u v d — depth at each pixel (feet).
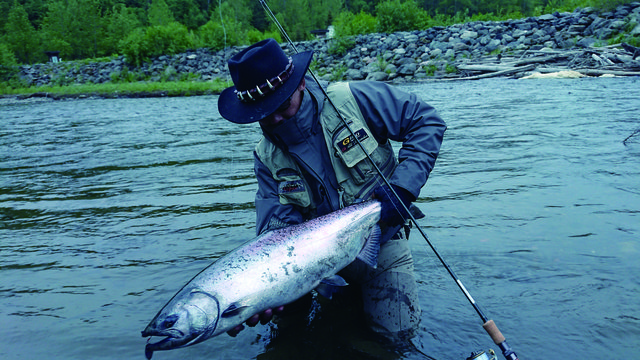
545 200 12.70
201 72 118.01
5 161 24.95
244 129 33.30
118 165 22.03
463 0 253.65
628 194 12.75
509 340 6.82
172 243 11.51
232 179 17.95
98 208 15.06
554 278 8.50
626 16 77.51
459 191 14.11
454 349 6.78
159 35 122.93
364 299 7.61
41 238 12.46
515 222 11.25
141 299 8.78
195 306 5.30
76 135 34.27
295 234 6.09
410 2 111.24
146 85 97.14
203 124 37.81
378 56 90.74
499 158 18.07
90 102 75.97
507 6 253.03
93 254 11.10
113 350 7.18
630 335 6.73
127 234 12.38
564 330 6.97
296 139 7.07
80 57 238.07
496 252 9.69
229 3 207.82
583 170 15.40
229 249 10.93
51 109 65.10
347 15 115.03
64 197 16.71
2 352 7.21
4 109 69.00
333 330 7.56
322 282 6.26
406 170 6.83
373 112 7.18
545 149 19.02
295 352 6.97
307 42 103.40
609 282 8.21
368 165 7.20
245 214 13.48
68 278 9.83
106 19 245.04
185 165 21.12
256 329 7.70
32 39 223.71
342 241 6.36
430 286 8.55
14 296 9.11
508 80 63.21
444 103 40.06
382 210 6.73
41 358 7.02
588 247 9.63
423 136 7.04
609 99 35.06
